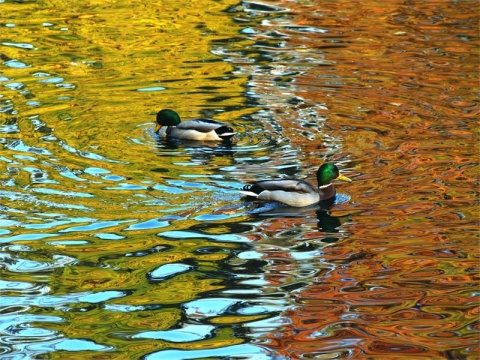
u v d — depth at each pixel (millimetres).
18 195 14984
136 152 17078
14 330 11172
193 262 12945
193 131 17500
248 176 15992
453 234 13820
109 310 11664
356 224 14234
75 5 28312
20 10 27688
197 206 14781
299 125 18500
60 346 10820
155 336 11055
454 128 18219
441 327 11328
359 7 27859
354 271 12742
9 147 17078
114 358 10570
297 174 16109
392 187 15570
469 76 21406
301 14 27172
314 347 10859
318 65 22281
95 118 18812
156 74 21719
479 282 12414
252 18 26750
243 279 12500
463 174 16016
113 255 13117
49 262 12914
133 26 26031
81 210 14516
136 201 14875
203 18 26828
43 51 23609
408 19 26547
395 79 21250
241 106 19578
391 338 11055
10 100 19797
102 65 22453
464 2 28500
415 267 12844
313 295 12086
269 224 14234
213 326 11320
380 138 17750
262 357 10625
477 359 10602
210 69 22078
